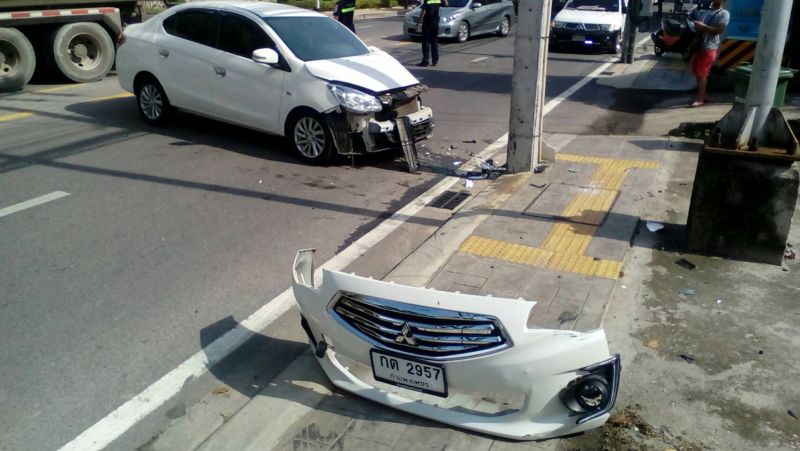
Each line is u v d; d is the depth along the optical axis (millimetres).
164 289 5172
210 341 4512
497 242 5828
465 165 8531
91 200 6957
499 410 3633
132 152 8609
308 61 8211
